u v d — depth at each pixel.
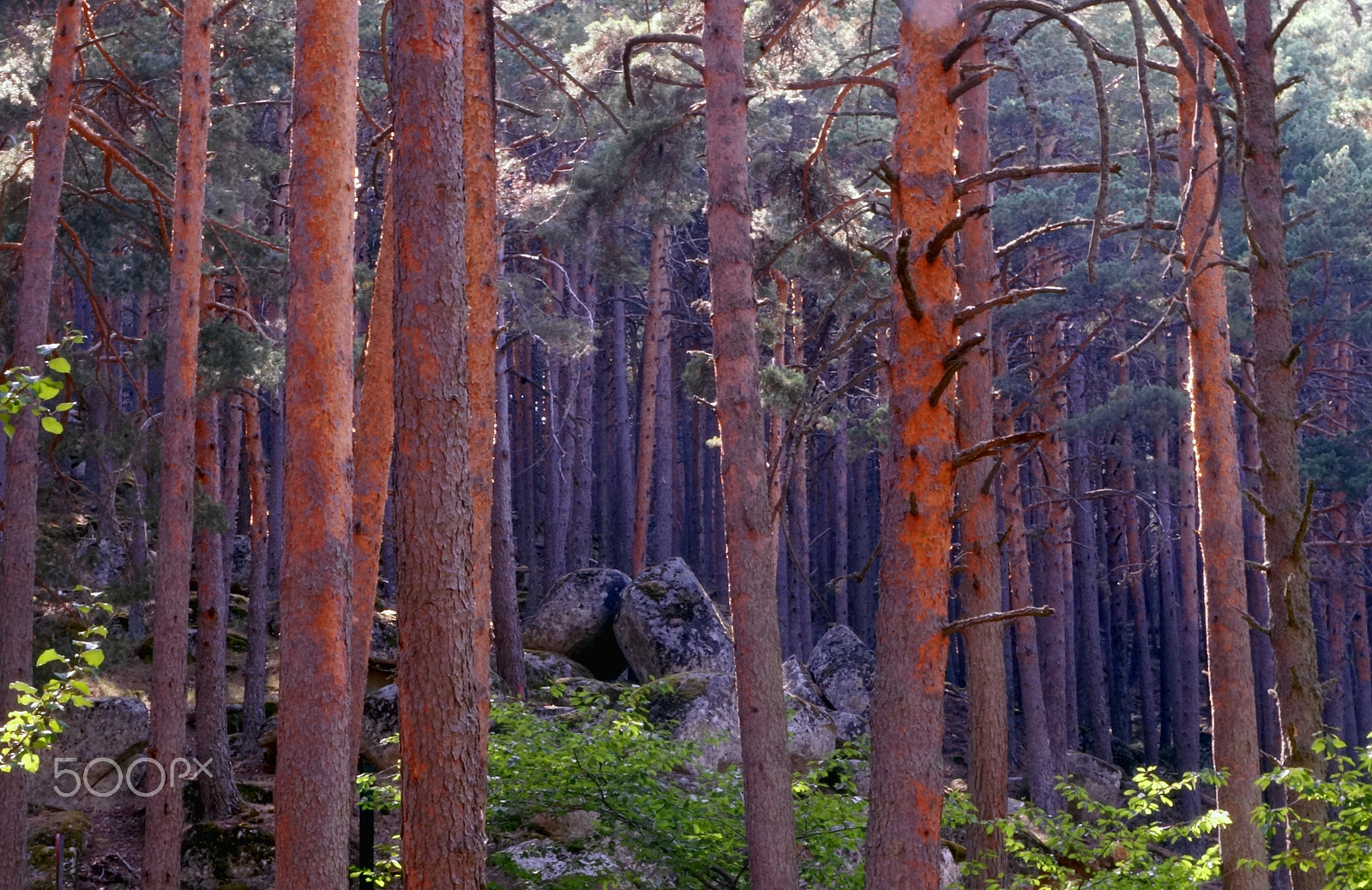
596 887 9.27
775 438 24.42
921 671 6.35
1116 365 31.22
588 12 25.45
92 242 17.50
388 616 23.36
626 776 9.26
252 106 20.11
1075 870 10.34
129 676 21.02
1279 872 21.12
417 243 5.69
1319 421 31.17
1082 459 30.22
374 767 14.85
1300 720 9.05
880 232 18.23
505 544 20.66
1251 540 27.38
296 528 6.66
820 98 26.44
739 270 9.59
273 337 19.17
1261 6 9.94
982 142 11.58
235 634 24.64
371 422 8.48
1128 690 39.41
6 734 5.71
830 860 9.28
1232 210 26.77
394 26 5.91
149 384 38.28
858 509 37.78
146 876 11.73
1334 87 31.03
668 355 32.94
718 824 9.27
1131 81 28.45
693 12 16.20
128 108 17.38
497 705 10.48
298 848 6.35
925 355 6.43
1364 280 26.08
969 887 10.55
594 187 20.14
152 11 17.95
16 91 15.56
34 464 12.38
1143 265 23.66
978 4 6.53
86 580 17.55
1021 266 27.22
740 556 9.10
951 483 6.47
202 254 16.95
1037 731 21.64
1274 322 9.59
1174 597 32.78
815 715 18.25
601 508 43.03
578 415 33.97
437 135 5.78
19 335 12.41
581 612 23.22
